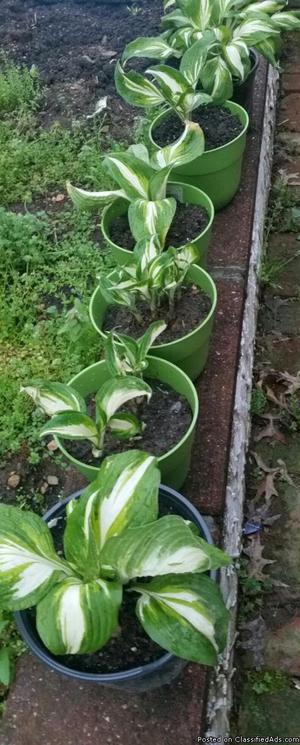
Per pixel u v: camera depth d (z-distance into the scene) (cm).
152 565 113
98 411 142
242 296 209
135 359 154
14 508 126
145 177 192
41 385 147
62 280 219
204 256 200
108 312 184
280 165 285
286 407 207
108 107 275
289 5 336
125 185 191
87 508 124
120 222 204
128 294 169
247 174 245
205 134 228
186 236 198
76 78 293
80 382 161
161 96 220
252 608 173
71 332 192
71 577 122
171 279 166
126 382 141
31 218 228
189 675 141
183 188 202
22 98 282
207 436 177
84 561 121
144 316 181
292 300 238
